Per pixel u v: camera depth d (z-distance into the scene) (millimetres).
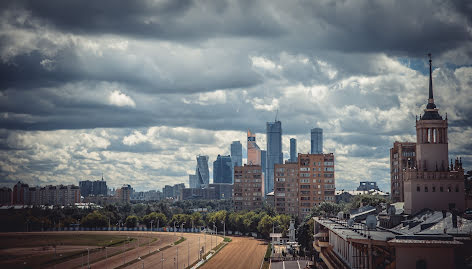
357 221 140625
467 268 81688
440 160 143875
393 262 79812
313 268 164500
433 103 148375
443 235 78312
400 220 126250
